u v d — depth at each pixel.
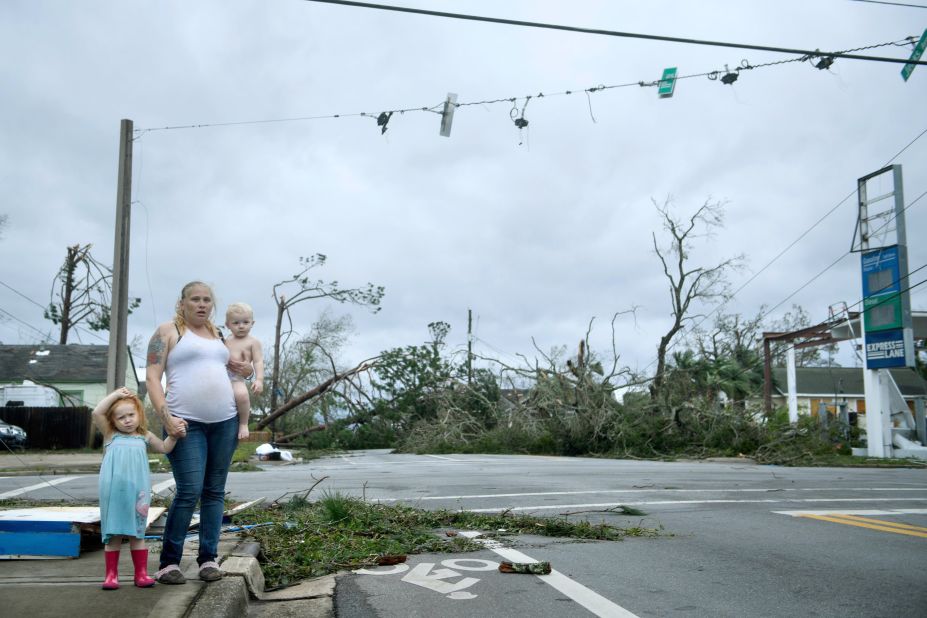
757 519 8.88
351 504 8.20
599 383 29.66
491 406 32.56
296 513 8.19
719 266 40.12
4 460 20.28
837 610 4.78
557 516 8.92
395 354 34.78
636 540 7.35
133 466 4.59
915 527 8.33
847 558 6.46
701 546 7.03
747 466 21.19
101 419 4.68
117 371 18.08
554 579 5.60
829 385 55.69
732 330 55.78
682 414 27.41
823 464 23.72
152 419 28.45
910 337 26.41
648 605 4.88
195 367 4.84
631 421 28.11
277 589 5.34
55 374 41.19
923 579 5.66
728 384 44.81
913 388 49.91
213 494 4.91
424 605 4.87
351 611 4.73
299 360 49.03
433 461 23.12
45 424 26.58
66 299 47.88
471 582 5.50
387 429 34.84
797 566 6.12
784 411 30.62
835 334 33.25
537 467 19.14
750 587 5.38
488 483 13.51
